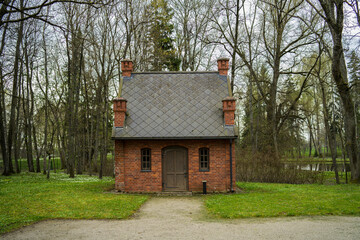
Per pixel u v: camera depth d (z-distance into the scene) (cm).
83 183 2127
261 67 3981
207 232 887
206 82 2008
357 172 2188
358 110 3444
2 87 2500
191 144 1753
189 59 3522
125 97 1906
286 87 4025
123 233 881
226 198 1473
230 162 1738
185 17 3491
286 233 865
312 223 974
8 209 1171
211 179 1739
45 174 2852
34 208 1199
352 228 909
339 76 2156
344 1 1988
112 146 3809
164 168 1764
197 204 1366
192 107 1850
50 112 3428
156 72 2069
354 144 2192
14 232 889
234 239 816
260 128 3631
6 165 2666
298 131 4425
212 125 1745
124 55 2623
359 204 1248
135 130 1717
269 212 1123
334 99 4391
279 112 3309
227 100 1723
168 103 1875
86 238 835
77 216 1080
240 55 3091
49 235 861
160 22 3456
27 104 3272
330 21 2048
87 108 3372
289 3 2842
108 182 2222
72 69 2752
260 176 2427
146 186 1738
